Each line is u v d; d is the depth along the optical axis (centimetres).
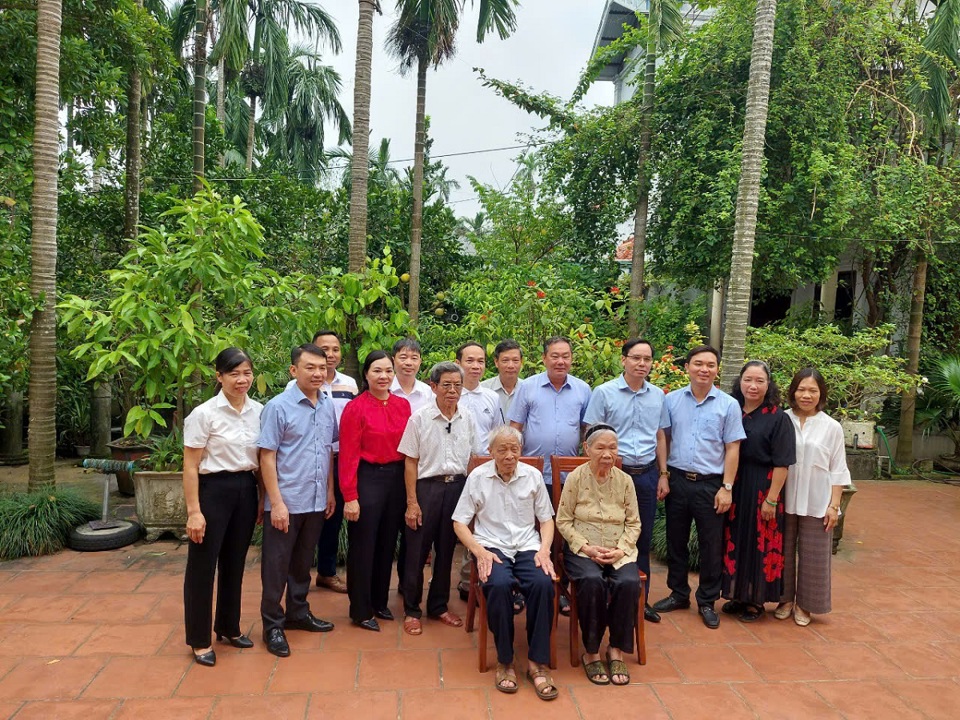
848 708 291
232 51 823
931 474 812
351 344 559
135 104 745
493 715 279
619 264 1054
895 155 807
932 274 855
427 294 1041
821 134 732
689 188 777
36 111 494
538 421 385
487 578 304
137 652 325
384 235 1022
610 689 302
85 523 495
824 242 754
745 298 537
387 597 375
